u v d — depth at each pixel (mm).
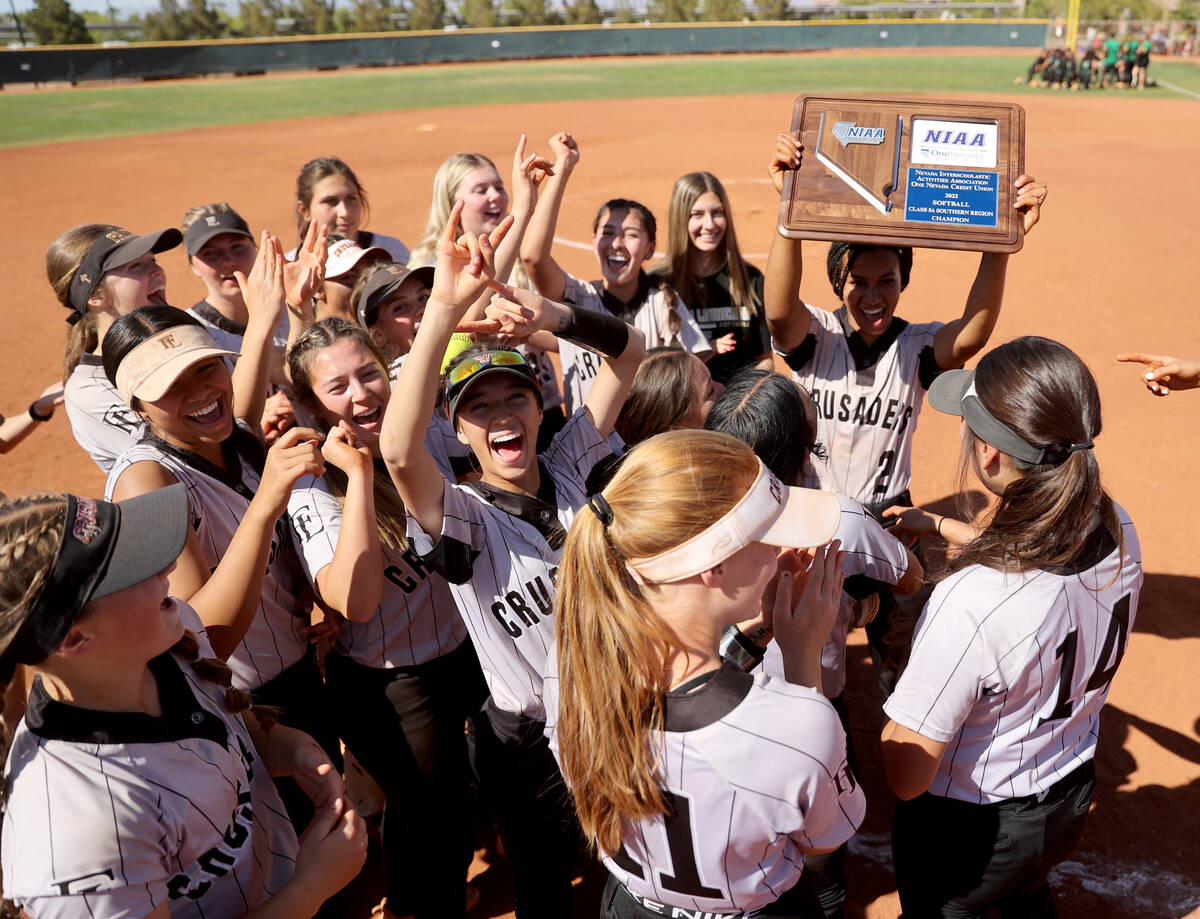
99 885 1804
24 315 11484
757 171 18906
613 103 30859
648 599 1979
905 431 4504
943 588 2520
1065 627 2438
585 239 14641
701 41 49469
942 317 10695
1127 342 9797
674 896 2182
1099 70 35375
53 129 27797
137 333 3088
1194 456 7348
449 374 2891
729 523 1882
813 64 43344
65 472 7594
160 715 2012
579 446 3309
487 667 3061
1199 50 49594
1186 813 4137
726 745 1942
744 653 2477
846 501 2779
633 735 1978
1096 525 2436
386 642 3332
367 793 4145
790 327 4285
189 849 2004
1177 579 5859
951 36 51094
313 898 2229
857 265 4172
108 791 1854
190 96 35469
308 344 3355
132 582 1819
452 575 2779
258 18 55750
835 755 2018
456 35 46844
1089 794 2756
